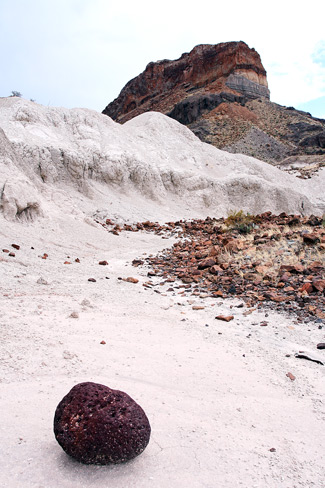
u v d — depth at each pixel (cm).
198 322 548
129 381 328
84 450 203
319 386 357
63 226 1258
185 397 312
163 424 262
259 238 1203
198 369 371
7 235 949
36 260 823
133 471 206
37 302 516
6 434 223
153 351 407
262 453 240
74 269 832
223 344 455
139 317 535
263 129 7906
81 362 349
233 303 663
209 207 2561
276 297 657
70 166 2120
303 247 964
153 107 10806
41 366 327
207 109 8525
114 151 2419
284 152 6969
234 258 979
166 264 1020
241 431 266
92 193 2123
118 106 13325
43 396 278
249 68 10169
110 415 213
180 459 222
